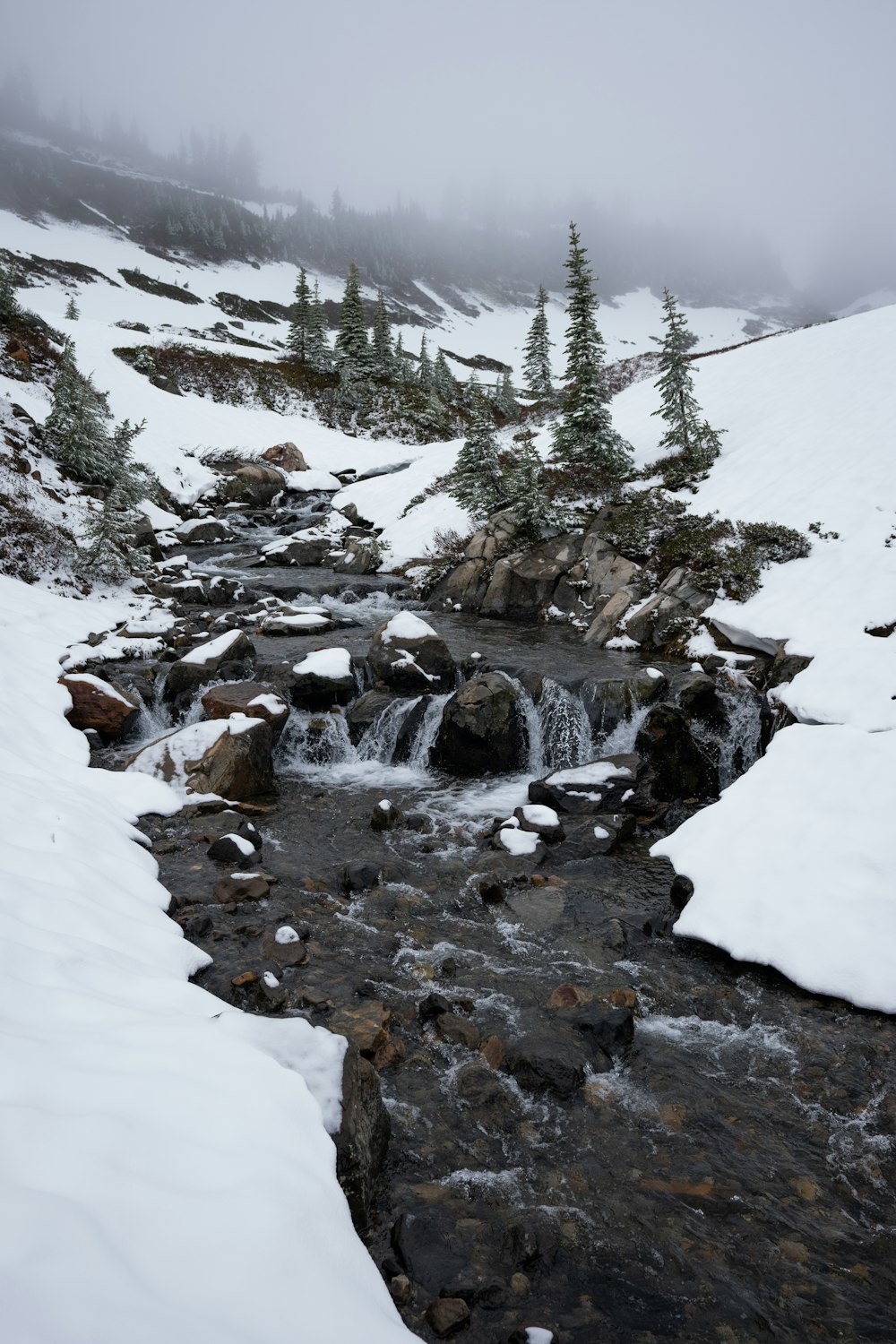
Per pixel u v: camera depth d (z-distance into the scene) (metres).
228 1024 4.40
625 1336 3.59
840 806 7.43
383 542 26.28
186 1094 3.48
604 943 7.11
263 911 7.39
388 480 33.69
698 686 12.00
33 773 8.62
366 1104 4.34
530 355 45.59
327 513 32.38
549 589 19.23
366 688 14.04
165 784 10.05
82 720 12.04
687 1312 3.73
